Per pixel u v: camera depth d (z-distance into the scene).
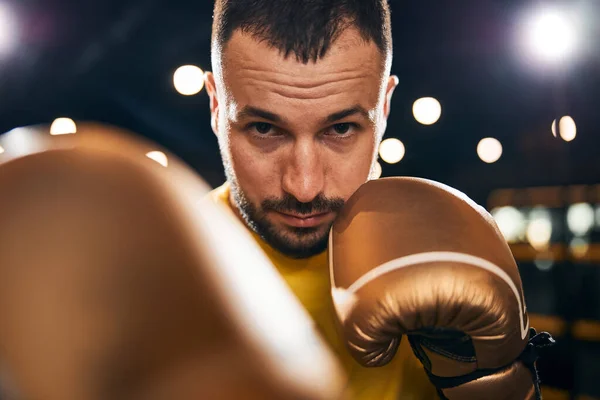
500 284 0.92
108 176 0.35
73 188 0.35
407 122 5.53
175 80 2.25
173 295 0.34
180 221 0.35
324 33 1.06
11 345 0.33
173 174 0.37
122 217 0.34
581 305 4.99
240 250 0.36
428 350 1.00
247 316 0.34
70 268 0.34
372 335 0.90
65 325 0.33
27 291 0.33
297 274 1.23
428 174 5.75
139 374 0.33
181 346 0.33
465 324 0.92
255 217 1.16
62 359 0.33
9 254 0.34
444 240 0.94
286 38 1.06
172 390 0.33
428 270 0.91
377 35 1.13
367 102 1.12
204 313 0.33
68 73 5.48
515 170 5.70
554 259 5.17
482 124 5.64
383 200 1.03
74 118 5.54
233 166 1.16
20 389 0.32
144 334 0.33
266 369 0.33
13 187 0.35
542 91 5.25
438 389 1.06
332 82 1.07
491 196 5.86
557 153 5.22
